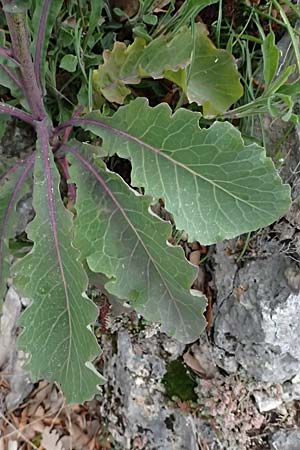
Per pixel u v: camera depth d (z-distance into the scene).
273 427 0.51
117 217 0.39
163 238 0.38
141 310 0.40
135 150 0.39
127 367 0.52
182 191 0.38
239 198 0.37
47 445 0.56
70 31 0.44
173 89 0.48
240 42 0.45
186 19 0.43
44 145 0.40
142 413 0.52
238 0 0.46
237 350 0.49
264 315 0.46
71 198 0.45
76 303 0.37
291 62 0.45
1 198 0.41
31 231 0.38
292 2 0.47
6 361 0.54
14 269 0.37
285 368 0.48
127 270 0.39
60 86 0.48
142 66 0.43
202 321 0.40
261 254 0.47
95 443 0.56
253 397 0.50
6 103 0.45
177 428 0.52
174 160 0.38
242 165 0.37
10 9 0.31
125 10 0.47
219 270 0.49
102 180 0.40
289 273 0.45
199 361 0.52
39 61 0.40
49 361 0.39
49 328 0.38
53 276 0.38
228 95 0.43
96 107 0.45
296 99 0.43
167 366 0.52
